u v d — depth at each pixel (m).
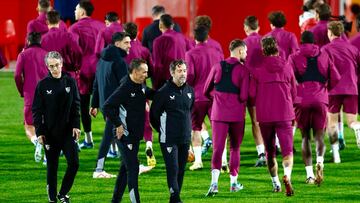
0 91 64.56
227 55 70.31
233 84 35.34
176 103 32.91
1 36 75.88
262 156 42.09
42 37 44.03
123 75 38.28
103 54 38.56
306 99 37.88
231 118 35.50
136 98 32.12
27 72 41.97
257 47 41.78
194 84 40.03
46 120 33.16
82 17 45.84
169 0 70.44
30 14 75.38
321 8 45.91
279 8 68.31
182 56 43.53
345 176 40.12
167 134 32.97
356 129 42.62
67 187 33.78
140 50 42.09
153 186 38.16
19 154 45.06
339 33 42.91
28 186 38.25
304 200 35.47
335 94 42.62
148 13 71.12
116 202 33.16
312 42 38.31
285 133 35.34
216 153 35.84
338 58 42.66
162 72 43.47
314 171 41.09
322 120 38.19
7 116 55.88
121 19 71.88
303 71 38.03
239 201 35.28
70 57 44.16
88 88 45.72
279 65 35.16
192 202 35.12
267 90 35.16
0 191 37.34
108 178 39.66
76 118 33.19
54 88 32.88
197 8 69.94
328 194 36.56
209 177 39.78
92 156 44.53
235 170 36.66
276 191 36.69
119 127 31.98
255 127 41.97
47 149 33.47
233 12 69.75
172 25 43.62
